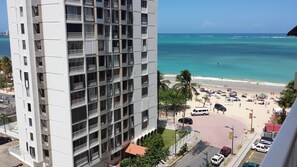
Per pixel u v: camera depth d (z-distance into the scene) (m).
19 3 44.84
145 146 59.22
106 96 50.47
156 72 64.69
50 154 47.75
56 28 41.75
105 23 48.06
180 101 89.00
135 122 59.81
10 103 103.19
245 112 95.62
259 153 61.16
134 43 56.19
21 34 45.91
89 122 47.50
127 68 55.16
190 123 82.69
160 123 77.00
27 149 52.56
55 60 43.12
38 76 46.00
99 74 48.09
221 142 68.12
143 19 57.88
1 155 58.69
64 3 40.22
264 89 133.75
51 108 45.81
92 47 45.94
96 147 49.84
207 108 95.06
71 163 45.22
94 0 44.91
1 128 72.12
